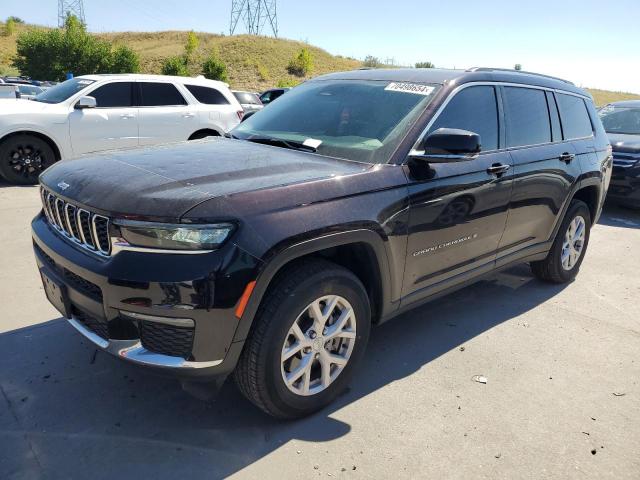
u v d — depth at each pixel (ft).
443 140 9.28
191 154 9.84
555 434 9.00
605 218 26.86
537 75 14.44
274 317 7.86
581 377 10.94
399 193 9.43
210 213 7.21
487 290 15.64
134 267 7.21
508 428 9.08
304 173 8.80
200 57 180.86
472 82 11.62
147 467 7.70
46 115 26.55
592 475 8.08
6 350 10.55
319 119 11.35
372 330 12.55
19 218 20.21
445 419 9.22
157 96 29.96
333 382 9.18
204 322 7.24
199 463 7.84
